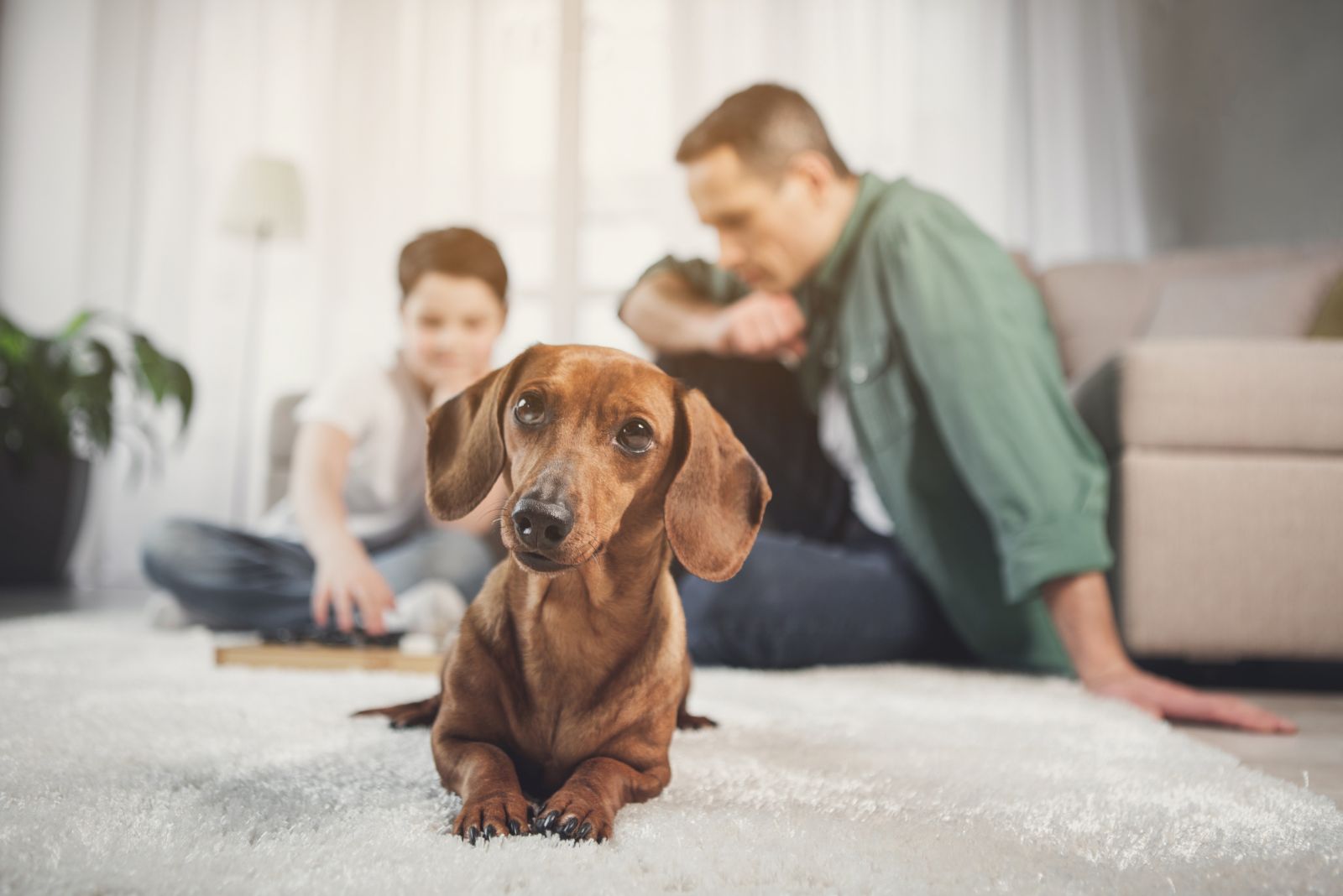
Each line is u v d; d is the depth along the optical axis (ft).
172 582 8.22
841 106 14.82
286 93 15.64
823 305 8.32
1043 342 6.87
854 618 7.51
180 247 15.67
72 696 5.01
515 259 15.10
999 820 3.27
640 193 14.66
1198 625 7.02
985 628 7.52
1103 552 6.23
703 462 3.32
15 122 15.92
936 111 14.80
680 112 14.69
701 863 2.64
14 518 13.46
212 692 5.29
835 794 3.54
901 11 14.88
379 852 2.66
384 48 15.52
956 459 6.89
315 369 15.35
